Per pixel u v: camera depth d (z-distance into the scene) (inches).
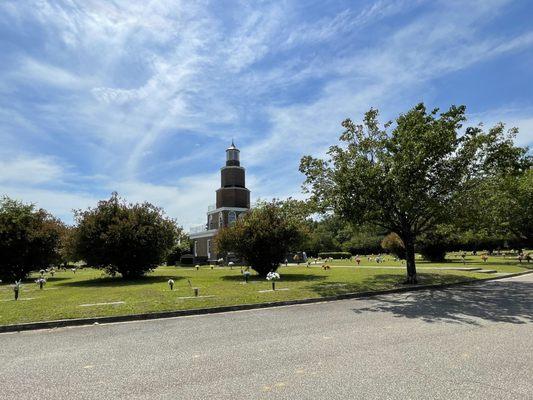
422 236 1439.5
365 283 710.5
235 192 2728.8
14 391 200.2
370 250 2970.0
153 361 249.9
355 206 695.7
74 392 197.6
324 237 2891.2
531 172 1430.9
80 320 386.0
